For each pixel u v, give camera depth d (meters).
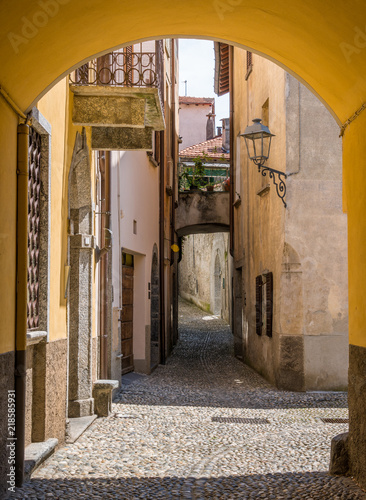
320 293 12.33
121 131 9.20
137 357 14.70
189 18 5.91
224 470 6.17
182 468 6.25
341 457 5.84
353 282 5.73
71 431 7.78
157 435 7.87
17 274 5.31
